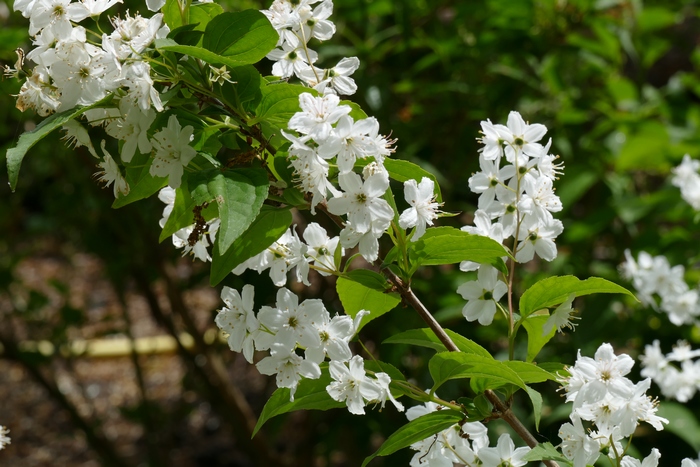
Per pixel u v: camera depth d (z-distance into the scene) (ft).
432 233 1.95
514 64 3.62
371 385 1.88
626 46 3.77
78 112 1.77
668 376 2.42
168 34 1.86
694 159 3.47
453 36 3.48
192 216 1.92
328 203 1.85
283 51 1.98
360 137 1.83
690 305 2.59
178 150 1.82
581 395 1.88
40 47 1.84
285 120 1.89
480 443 1.98
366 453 3.46
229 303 1.90
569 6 3.37
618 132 3.84
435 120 3.55
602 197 3.89
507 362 1.91
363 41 3.48
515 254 2.00
